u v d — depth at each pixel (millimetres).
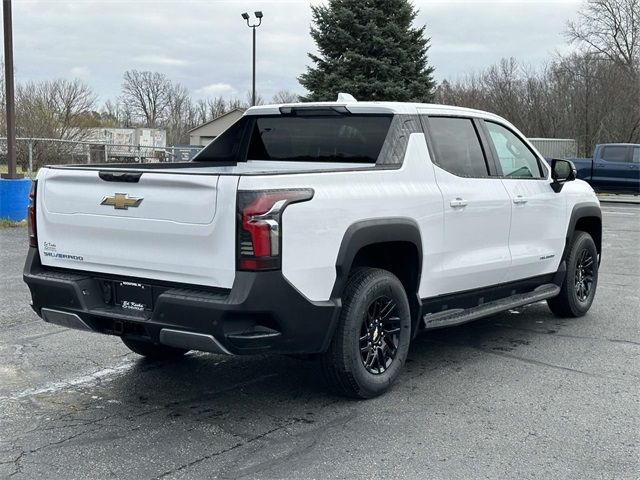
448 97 53688
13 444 3965
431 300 5219
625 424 4312
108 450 3889
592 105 46344
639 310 7586
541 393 4879
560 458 3816
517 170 6242
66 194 4555
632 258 11461
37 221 4754
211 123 65750
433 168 5188
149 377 5195
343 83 28297
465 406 4609
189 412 4488
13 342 6039
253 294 3859
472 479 3557
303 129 5738
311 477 3572
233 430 4191
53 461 3746
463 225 5367
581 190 7125
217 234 3926
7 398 4711
